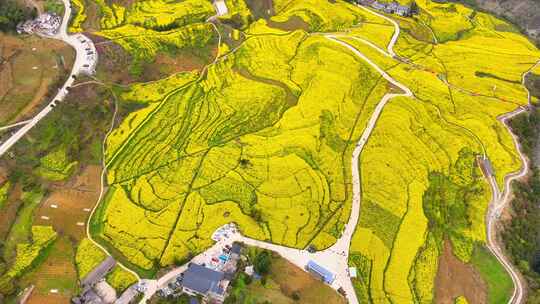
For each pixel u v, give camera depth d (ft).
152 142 288.10
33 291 214.07
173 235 241.35
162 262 229.45
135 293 216.74
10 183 251.80
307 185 272.31
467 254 257.55
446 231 264.93
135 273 225.15
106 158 276.41
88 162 272.72
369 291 229.04
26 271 220.23
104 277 223.10
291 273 228.02
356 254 241.55
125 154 279.49
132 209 252.21
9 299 209.87
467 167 298.15
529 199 295.07
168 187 265.34
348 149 297.33
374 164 288.30
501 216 278.46
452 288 240.73
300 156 288.10
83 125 285.64
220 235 241.96
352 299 224.33
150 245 236.63
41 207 245.65
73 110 288.92
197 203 257.75
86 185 261.24
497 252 262.06
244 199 261.24
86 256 229.45
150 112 304.71
